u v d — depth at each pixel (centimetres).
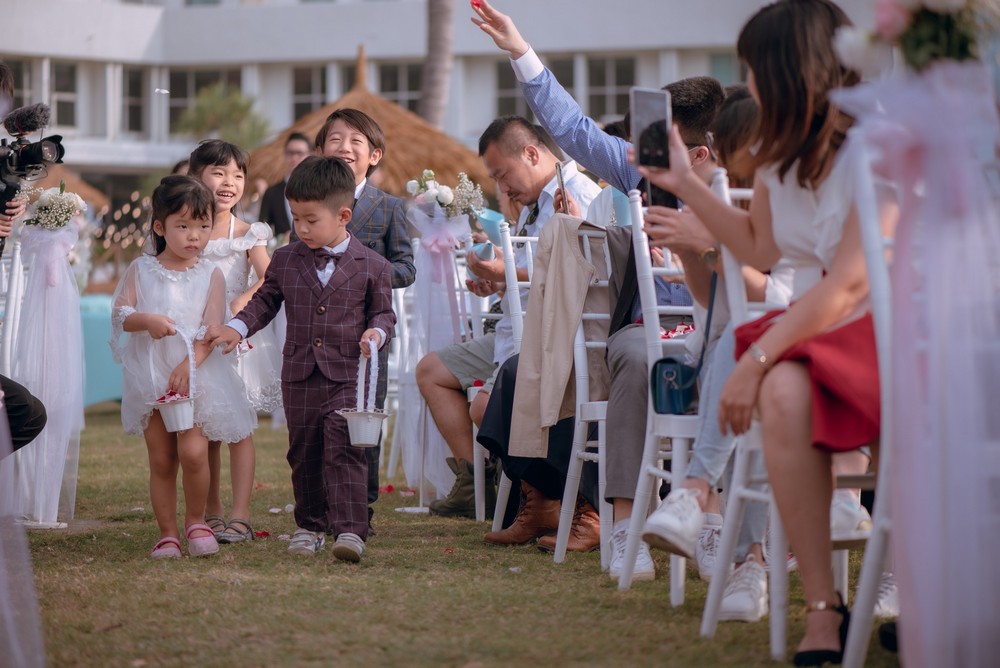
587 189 469
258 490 540
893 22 205
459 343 488
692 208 258
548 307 358
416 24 2527
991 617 195
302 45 2580
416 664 238
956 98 198
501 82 2516
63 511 438
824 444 228
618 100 2486
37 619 236
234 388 379
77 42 2553
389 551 382
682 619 277
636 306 358
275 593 307
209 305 383
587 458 351
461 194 500
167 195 377
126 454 675
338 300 369
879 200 234
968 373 197
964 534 195
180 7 2672
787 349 239
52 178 1811
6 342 438
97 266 1772
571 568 349
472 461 470
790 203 252
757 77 248
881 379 218
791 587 319
